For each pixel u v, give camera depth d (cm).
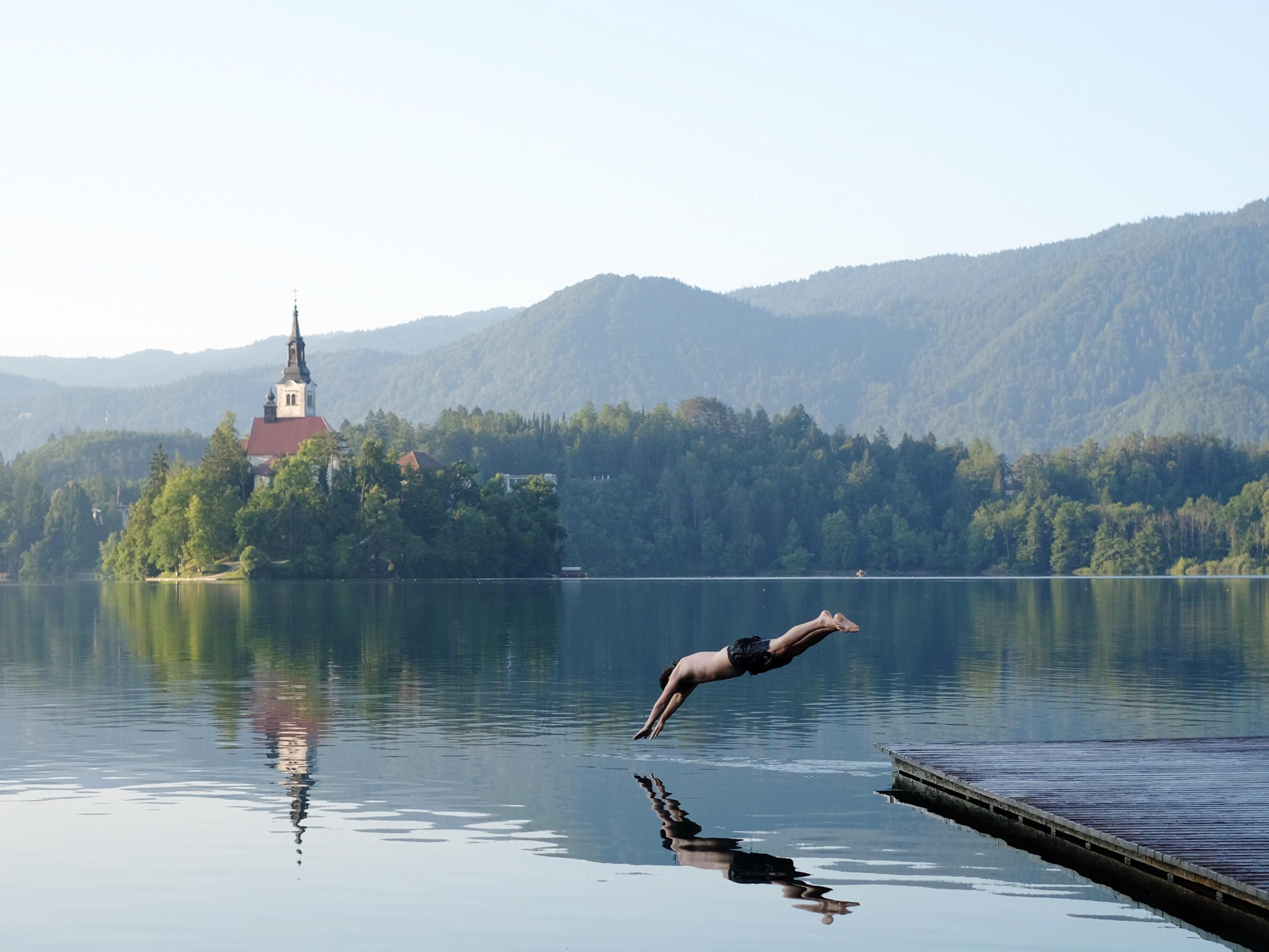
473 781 2620
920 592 13888
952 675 4616
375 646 5906
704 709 3694
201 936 1659
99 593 14050
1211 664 5025
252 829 2194
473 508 18438
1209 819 2119
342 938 1653
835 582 18675
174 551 17750
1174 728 3356
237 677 4534
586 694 3997
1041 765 2612
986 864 2022
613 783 2609
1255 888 1702
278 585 15338
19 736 3153
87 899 1808
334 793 2486
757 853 2073
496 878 1919
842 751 3003
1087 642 6147
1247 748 2817
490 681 4381
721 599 11475
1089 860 2050
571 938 1658
